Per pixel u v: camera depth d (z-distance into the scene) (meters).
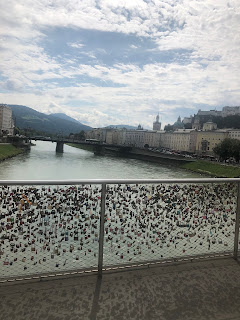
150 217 4.29
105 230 4.11
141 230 4.26
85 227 3.99
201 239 4.59
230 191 4.64
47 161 73.94
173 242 4.45
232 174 63.62
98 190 3.94
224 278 4.06
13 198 3.71
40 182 3.46
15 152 87.25
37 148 138.12
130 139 178.12
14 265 3.76
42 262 3.85
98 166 70.38
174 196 4.39
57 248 3.90
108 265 4.05
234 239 4.68
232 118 172.38
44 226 3.85
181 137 139.62
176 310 3.34
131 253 4.23
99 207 3.98
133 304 3.39
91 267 3.97
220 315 3.31
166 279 3.95
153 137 163.62
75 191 3.89
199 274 4.12
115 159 100.56
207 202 4.59
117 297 3.49
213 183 4.53
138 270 4.11
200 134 124.94
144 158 108.06
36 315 3.10
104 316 3.15
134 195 4.18
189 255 4.50
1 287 3.52
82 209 3.95
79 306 3.28
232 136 117.44
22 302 3.29
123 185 4.10
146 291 3.65
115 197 4.08
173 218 4.42
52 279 3.74
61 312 3.17
